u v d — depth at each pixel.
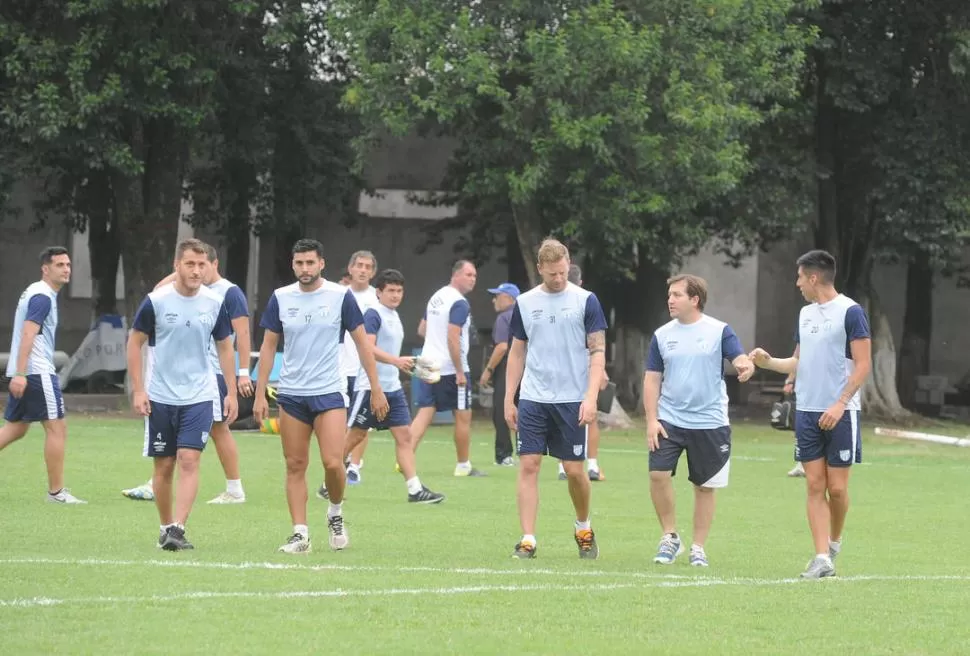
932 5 71.81
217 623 17.00
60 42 65.06
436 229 87.06
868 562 25.19
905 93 72.94
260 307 90.06
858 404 22.94
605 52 58.59
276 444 50.91
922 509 35.66
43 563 21.41
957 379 97.31
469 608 18.58
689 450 23.94
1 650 15.17
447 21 61.44
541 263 24.17
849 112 75.38
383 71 61.34
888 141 71.81
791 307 95.25
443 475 40.94
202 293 23.91
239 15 67.81
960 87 71.62
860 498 38.47
